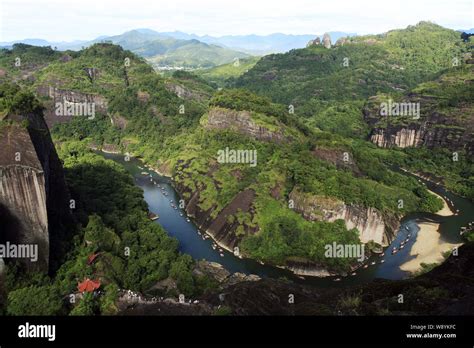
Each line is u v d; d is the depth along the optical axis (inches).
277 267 4136.3
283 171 5305.1
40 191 3006.9
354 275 4028.1
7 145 2965.1
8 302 2628.0
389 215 5007.4
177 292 3159.5
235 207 4862.2
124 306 2650.1
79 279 2982.3
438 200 5772.6
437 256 4377.5
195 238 4746.6
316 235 4293.8
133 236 3897.6
